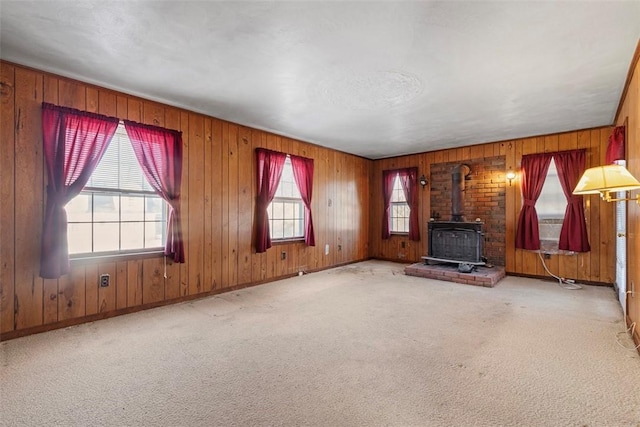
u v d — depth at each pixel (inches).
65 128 120.3
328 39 95.5
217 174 172.1
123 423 67.2
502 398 75.4
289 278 210.8
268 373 87.3
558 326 121.3
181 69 115.5
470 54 103.6
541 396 76.1
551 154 199.9
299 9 81.6
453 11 82.0
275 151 201.3
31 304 114.7
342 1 78.4
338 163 257.0
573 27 88.4
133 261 140.9
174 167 152.1
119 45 99.3
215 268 170.7
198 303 153.9
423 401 74.3
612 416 68.6
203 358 96.1
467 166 237.0
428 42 96.7
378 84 127.3
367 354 98.5
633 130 114.0
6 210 110.2
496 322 125.8
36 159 115.9
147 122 144.6
